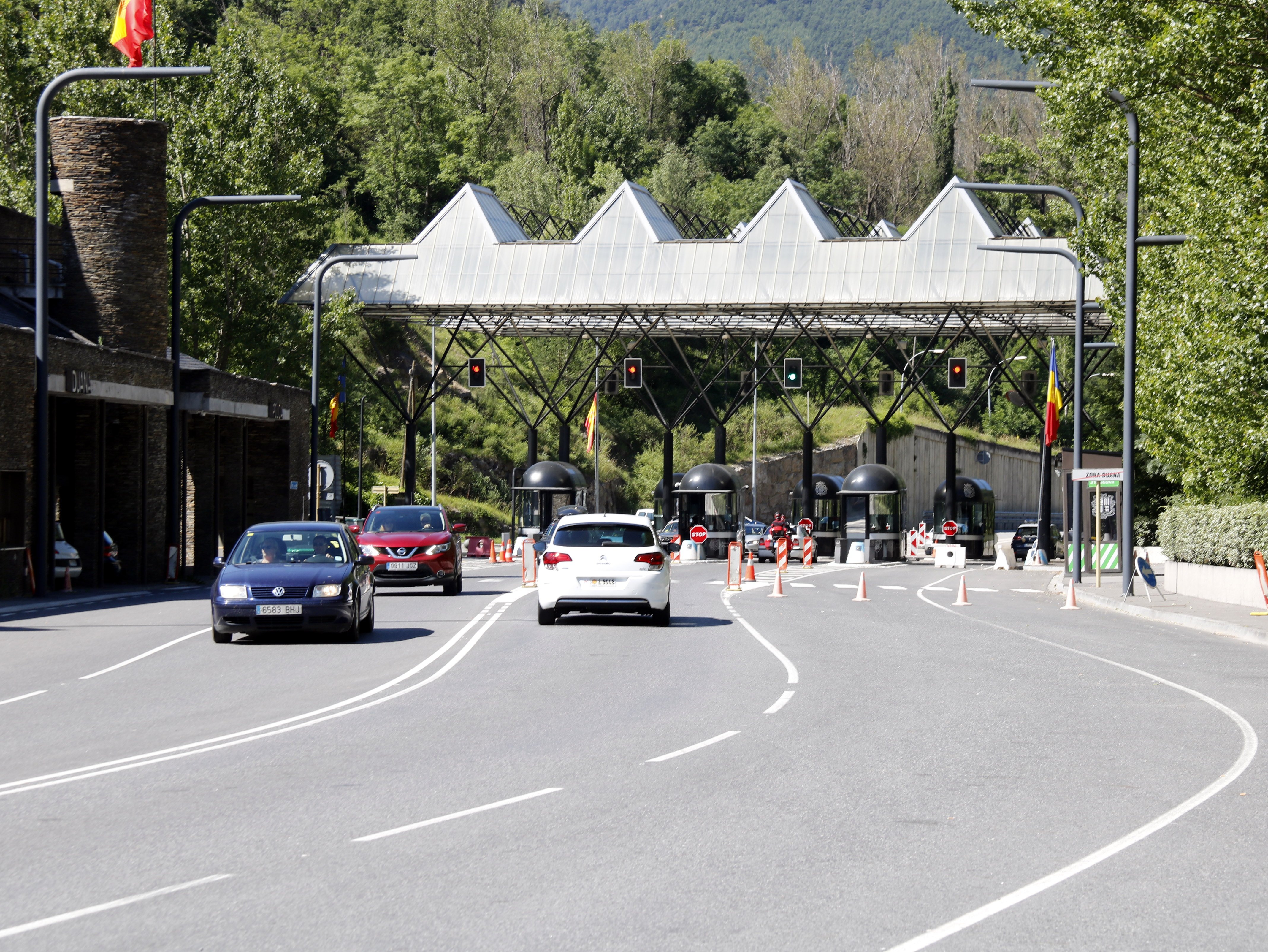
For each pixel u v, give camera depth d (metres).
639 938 14.44
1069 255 87.62
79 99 126.69
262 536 49.78
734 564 85.19
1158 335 75.56
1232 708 32.44
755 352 151.25
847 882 16.70
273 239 131.88
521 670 39.59
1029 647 47.81
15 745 27.00
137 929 14.81
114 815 20.52
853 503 142.25
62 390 73.75
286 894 16.19
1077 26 63.16
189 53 135.50
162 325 94.62
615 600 53.31
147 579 87.44
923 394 148.25
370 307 137.25
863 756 25.66
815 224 136.88
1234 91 55.59
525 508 146.12
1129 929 14.77
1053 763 24.92
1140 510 124.38
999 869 17.38
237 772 23.98
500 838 19.02
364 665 40.97
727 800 21.61
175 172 125.75
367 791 22.28
